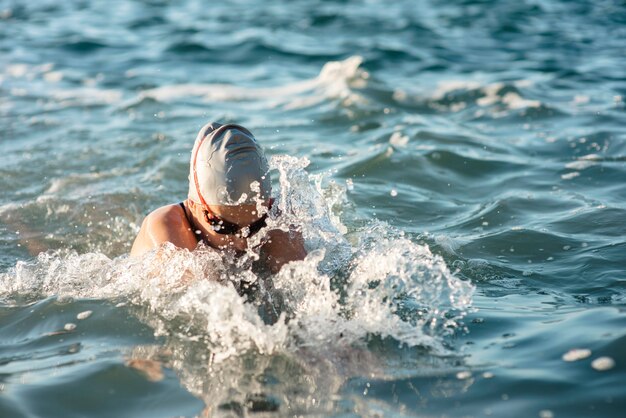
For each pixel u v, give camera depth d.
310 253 5.31
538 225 6.82
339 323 4.84
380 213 7.32
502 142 9.77
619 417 3.60
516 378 4.04
